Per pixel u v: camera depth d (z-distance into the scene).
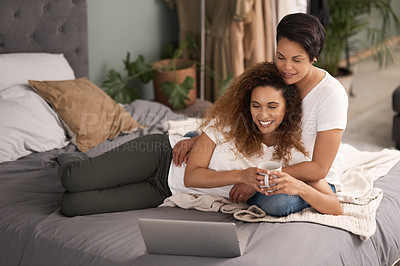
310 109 1.75
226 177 1.77
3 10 2.80
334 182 1.88
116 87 3.47
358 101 4.59
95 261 1.55
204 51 3.93
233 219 1.79
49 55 2.97
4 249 1.77
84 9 3.21
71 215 1.83
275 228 1.66
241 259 1.48
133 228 1.70
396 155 2.29
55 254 1.64
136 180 1.96
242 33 3.70
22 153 2.38
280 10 3.63
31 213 1.84
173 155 1.99
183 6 3.94
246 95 1.78
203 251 1.50
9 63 2.72
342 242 1.60
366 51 6.32
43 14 3.00
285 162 1.82
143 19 3.92
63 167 1.90
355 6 4.49
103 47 3.70
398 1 6.74
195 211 1.87
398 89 3.40
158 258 1.52
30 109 2.48
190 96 3.65
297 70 1.66
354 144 3.57
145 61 4.04
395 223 1.83
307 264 1.45
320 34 1.63
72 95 2.64
